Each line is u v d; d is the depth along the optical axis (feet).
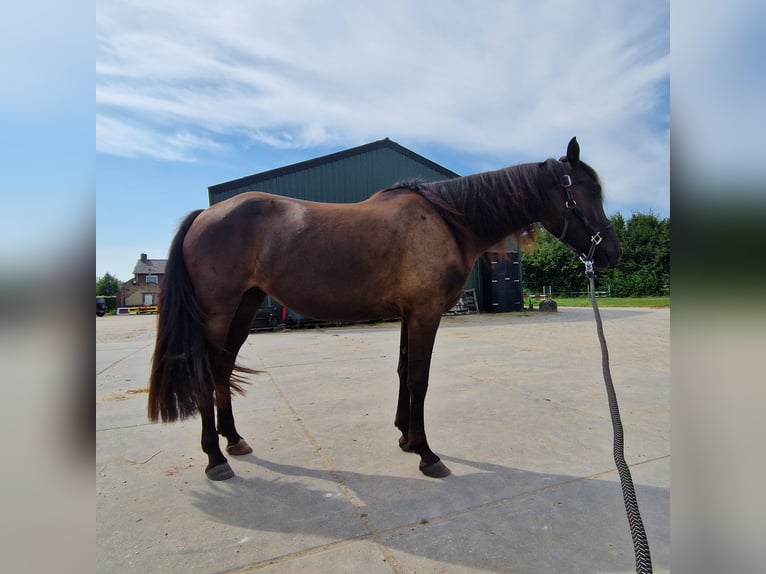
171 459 8.27
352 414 10.87
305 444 8.86
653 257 71.31
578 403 11.51
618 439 5.13
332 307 7.62
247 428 9.87
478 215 7.93
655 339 24.76
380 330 35.45
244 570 4.91
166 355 7.05
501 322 37.63
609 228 7.84
